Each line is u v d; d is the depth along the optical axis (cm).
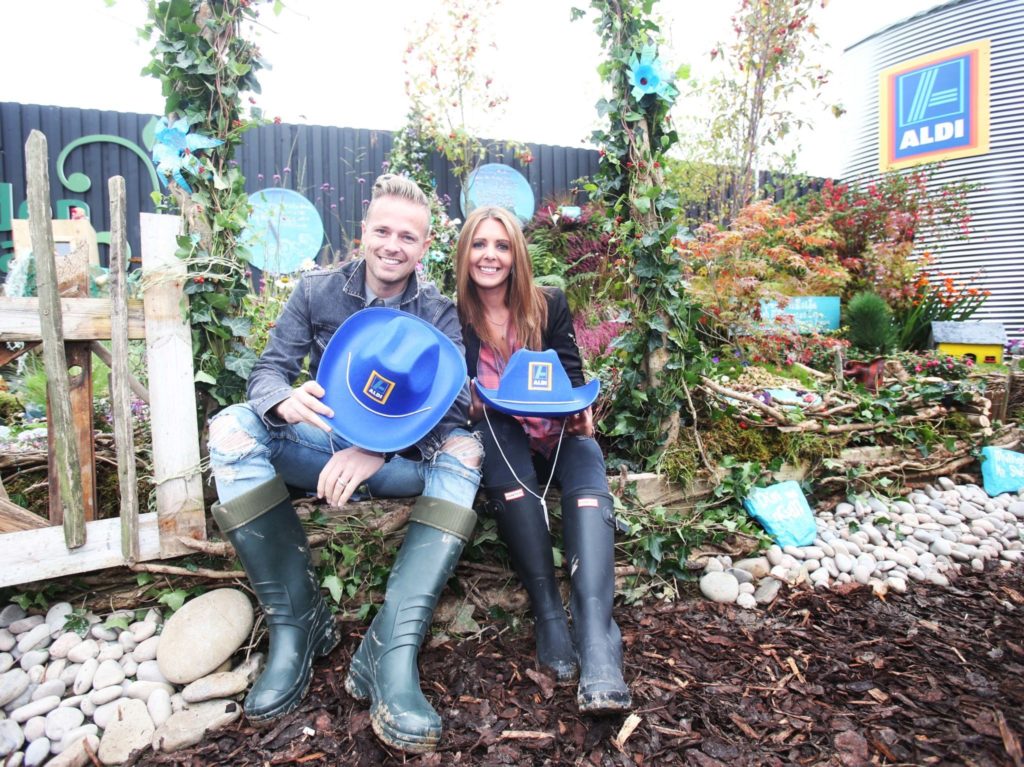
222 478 154
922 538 248
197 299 183
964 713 142
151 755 136
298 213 611
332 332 187
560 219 665
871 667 164
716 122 586
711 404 263
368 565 190
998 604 203
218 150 192
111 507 201
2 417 293
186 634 158
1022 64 610
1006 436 333
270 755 135
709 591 205
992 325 469
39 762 134
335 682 158
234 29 189
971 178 646
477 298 212
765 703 150
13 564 159
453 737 139
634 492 223
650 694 153
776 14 533
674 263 245
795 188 688
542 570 172
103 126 591
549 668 159
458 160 721
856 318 456
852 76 754
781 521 236
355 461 158
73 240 490
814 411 284
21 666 155
